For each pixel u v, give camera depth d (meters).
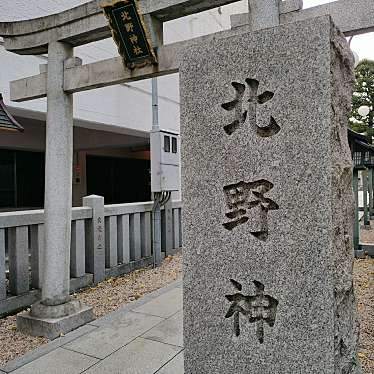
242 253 2.06
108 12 3.62
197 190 2.19
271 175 1.99
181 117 2.24
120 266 6.41
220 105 2.14
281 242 1.96
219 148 2.13
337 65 2.00
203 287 2.16
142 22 3.56
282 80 1.97
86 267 5.87
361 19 3.00
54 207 4.14
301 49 1.92
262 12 3.23
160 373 3.01
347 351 2.02
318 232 1.86
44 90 4.38
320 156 1.87
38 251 4.93
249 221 2.05
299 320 1.90
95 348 3.50
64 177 4.19
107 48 8.04
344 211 2.05
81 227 5.60
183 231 2.22
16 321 4.20
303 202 1.90
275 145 1.98
